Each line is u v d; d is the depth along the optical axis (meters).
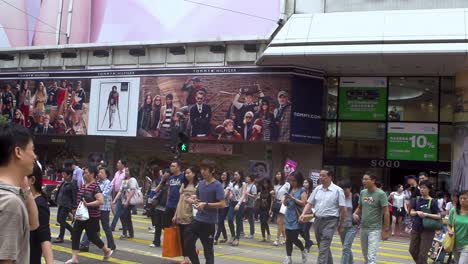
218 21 25.67
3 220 2.41
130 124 25.28
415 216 9.19
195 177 8.73
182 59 24.56
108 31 28.41
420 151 22.72
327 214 8.30
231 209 12.75
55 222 15.15
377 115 23.34
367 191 8.62
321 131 23.14
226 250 11.70
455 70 21.47
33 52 28.20
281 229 12.92
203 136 23.44
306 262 10.41
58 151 28.98
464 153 20.92
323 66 22.16
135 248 11.12
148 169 26.81
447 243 7.12
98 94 26.30
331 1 22.17
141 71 25.30
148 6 27.58
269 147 23.72
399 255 12.52
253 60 22.98
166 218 10.23
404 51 19.03
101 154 27.73
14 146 2.64
